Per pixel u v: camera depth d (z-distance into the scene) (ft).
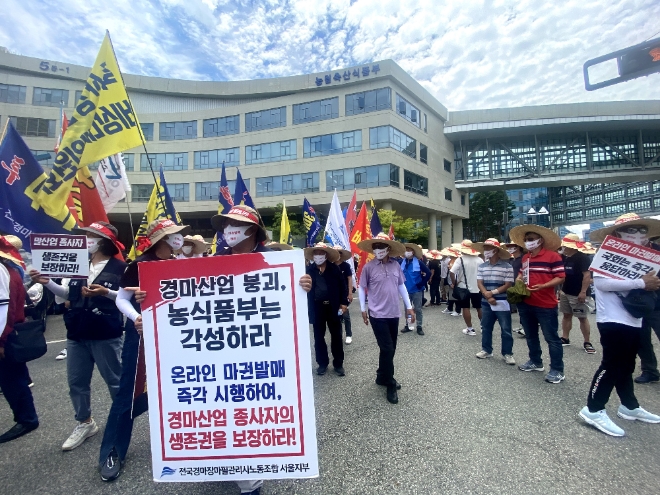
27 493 8.25
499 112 134.51
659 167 134.72
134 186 117.39
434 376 15.57
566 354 18.51
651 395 13.08
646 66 19.52
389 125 100.27
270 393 7.39
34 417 11.28
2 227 12.44
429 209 120.37
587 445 9.77
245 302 7.52
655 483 8.12
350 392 14.06
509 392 13.55
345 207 102.78
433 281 38.65
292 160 109.09
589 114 132.26
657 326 14.19
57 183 13.24
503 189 146.00
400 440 10.27
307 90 111.34
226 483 8.52
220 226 9.52
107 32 14.16
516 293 15.02
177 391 7.54
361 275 14.65
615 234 11.69
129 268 8.81
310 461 7.24
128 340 9.31
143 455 9.84
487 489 8.04
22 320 11.42
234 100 125.29
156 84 122.42
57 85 111.04
